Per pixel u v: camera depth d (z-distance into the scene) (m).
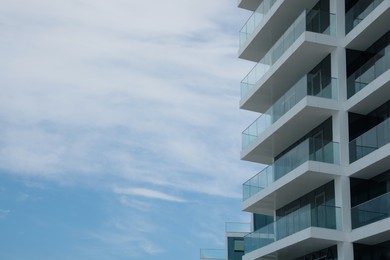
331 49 41.53
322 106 40.34
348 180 39.47
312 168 39.34
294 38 42.72
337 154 39.78
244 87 49.09
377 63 38.91
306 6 44.53
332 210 38.91
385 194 36.34
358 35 40.16
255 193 45.78
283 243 41.09
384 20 38.59
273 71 44.50
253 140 46.94
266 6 47.41
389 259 37.56
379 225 36.25
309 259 42.16
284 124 42.66
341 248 38.47
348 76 41.00
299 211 40.22
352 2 42.16
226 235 70.94
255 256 44.44
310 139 40.31
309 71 43.97
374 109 40.03
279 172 43.12
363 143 38.91
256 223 57.53
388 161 37.09
